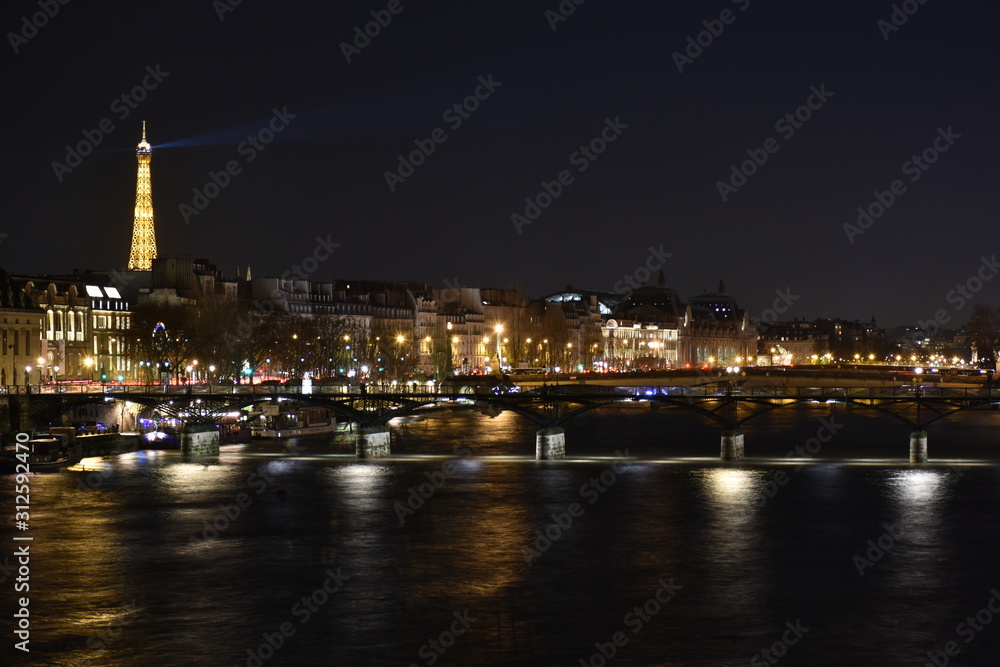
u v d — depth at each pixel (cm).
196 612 11575
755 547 13800
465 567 13025
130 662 10400
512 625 11225
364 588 12288
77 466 19625
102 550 13662
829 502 16238
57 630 11106
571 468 19450
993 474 18675
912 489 17238
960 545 13875
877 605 11744
